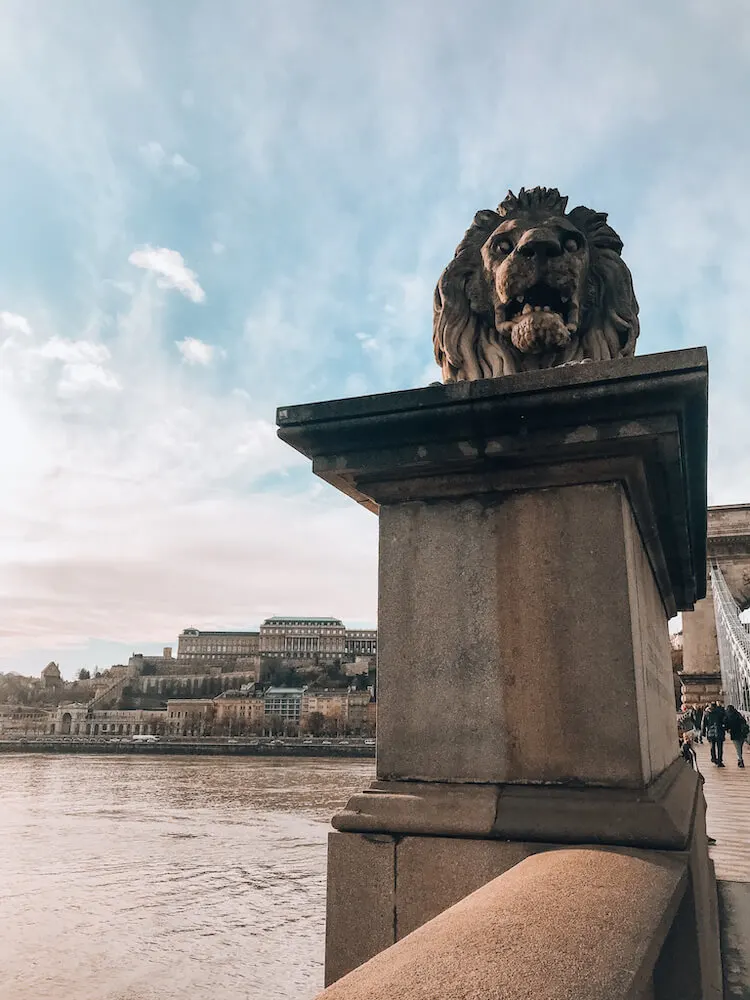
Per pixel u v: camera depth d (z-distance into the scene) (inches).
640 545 133.9
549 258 140.7
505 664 113.2
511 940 57.9
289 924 509.4
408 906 104.8
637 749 103.8
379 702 119.0
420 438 119.4
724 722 757.3
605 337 153.9
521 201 156.7
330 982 107.0
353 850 109.1
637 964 57.5
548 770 107.3
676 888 81.6
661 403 106.5
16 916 531.2
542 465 116.6
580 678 108.8
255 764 3597.4
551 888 72.9
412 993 48.8
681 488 126.4
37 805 1502.2
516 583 115.5
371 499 129.0
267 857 814.5
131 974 399.9
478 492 120.8
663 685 172.1
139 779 2440.9
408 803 109.1
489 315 152.9
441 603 119.0
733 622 1296.8
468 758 111.8
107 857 824.3
